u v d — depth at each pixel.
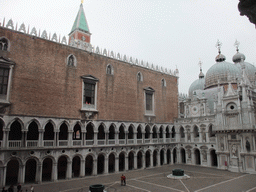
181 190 31.59
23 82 36.72
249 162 46.25
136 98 53.75
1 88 34.81
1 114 33.91
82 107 43.22
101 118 45.84
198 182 36.84
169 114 62.03
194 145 58.06
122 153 49.47
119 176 42.47
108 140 45.97
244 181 37.62
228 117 51.56
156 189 32.19
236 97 50.22
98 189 28.69
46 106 38.62
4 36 35.97
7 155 33.66
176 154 61.88
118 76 50.75
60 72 41.34
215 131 52.12
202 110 60.34
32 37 38.81
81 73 44.31
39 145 36.78
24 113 36.06
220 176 42.16
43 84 38.88
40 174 36.31
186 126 60.62
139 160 57.03
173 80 65.38
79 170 45.44
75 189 32.12
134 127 51.62
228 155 49.56
